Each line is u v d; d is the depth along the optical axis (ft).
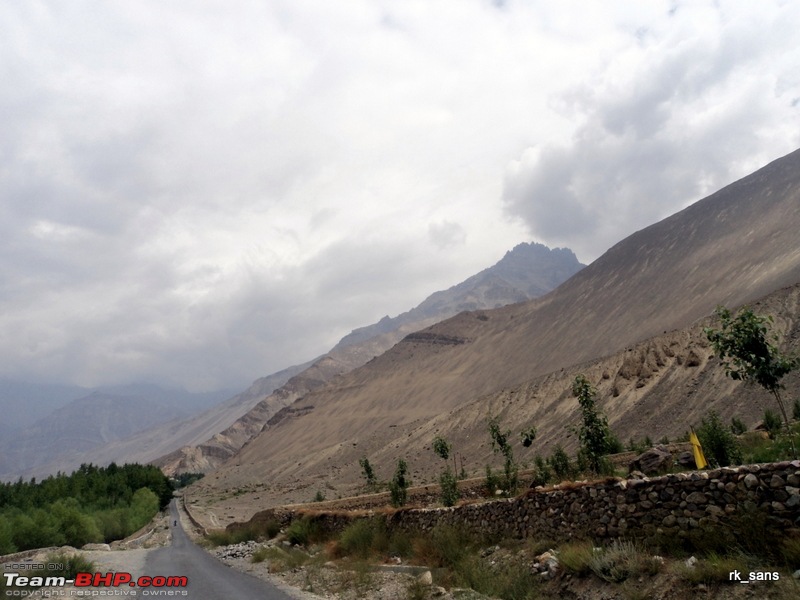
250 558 90.02
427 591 45.88
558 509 48.62
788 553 31.37
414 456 437.99
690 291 587.68
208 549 124.77
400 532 70.95
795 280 396.57
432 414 648.38
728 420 237.45
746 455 81.05
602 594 36.76
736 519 35.32
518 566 45.88
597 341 624.59
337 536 88.02
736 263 566.77
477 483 121.29
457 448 416.46
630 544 39.27
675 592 33.27
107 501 293.23
